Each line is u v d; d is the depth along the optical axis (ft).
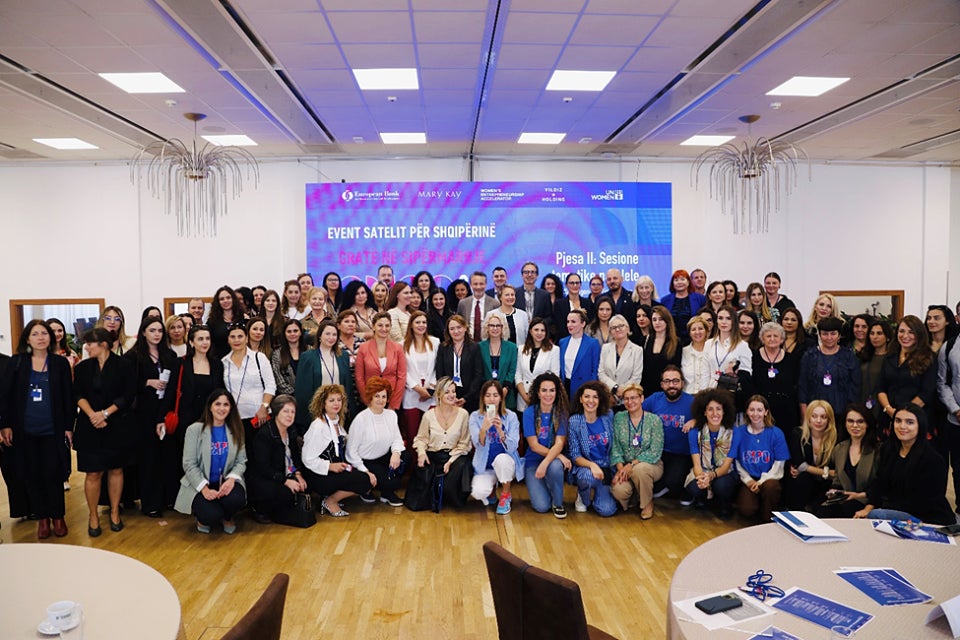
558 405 16.98
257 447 15.90
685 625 6.28
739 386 17.20
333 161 34.32
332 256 32.63
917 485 13.12
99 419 15.34
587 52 19.84
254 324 17.38
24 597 6.79
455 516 16.90
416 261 32.73
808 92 23.80
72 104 24.43
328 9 16.71
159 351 16.81
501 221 32.89
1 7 16.24
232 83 22.26
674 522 16.31
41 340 14.98
